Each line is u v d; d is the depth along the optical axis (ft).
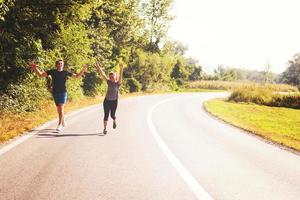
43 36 54.08
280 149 33.81
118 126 40.78
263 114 84.79
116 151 27.04
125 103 79.30
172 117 55.88
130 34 136.05
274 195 18.95
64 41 58.80
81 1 52.75
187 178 21.03
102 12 93.81
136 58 148.15
